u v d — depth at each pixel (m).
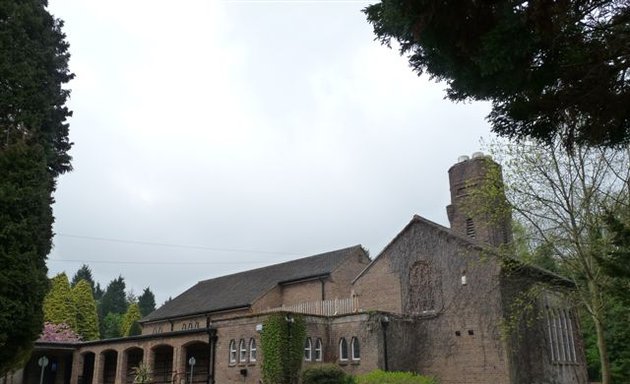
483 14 4.51
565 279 25.02
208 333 26.61
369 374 21.41
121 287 98.25
